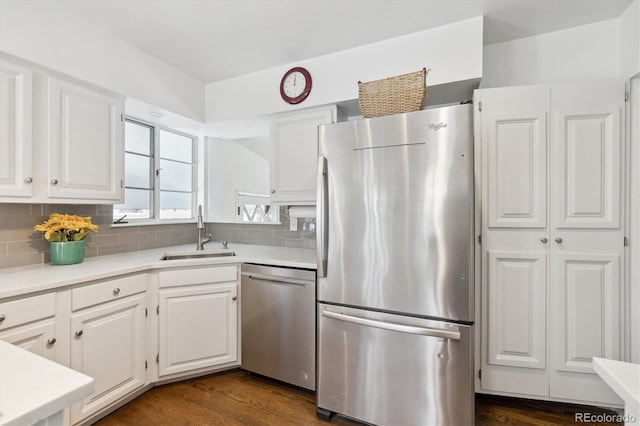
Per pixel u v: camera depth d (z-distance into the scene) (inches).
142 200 108.6
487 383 75.3
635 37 69.4
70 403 23.8
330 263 69.7
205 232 129.1
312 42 86.0
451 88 81.7
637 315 67.0
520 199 73.1
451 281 58.7
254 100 103.3
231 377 88.1
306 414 72.4
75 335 62.2
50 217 76.0
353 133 67.2
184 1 69.1
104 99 80.7
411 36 81.9
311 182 96.0
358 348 66.4
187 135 125.4
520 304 73.4
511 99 73.4
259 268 85.2
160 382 82.4
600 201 68.9
